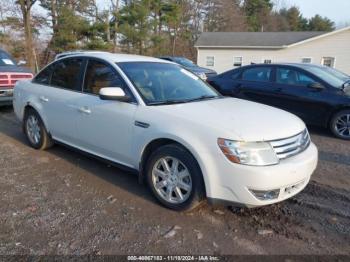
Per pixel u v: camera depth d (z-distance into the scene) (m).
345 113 6.11
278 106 6.89
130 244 2.70
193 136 2.94
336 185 3.98
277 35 27.22
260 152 2.75
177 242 2.74
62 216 3.11
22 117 5.21
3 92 7.53
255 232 2.92
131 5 29.44
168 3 34.53
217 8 44.62
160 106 3.37
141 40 29.42
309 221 3.12
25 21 24.30
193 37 41.53
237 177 2.74
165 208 3.30
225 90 7.64
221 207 3.34
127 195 3.58
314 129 7.03
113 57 4.03
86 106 3.92
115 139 3.64
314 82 6.46
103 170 4.27
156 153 3.25
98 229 2.90
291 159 2.92
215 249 2.66
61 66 4.60
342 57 23.06
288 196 2.96
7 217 3.06
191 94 3.92
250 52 26.06
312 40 23.62
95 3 27.92
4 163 4.47
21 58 24.16
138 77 3.72
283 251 2.66
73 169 4.29
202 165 2.88
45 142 4.89
